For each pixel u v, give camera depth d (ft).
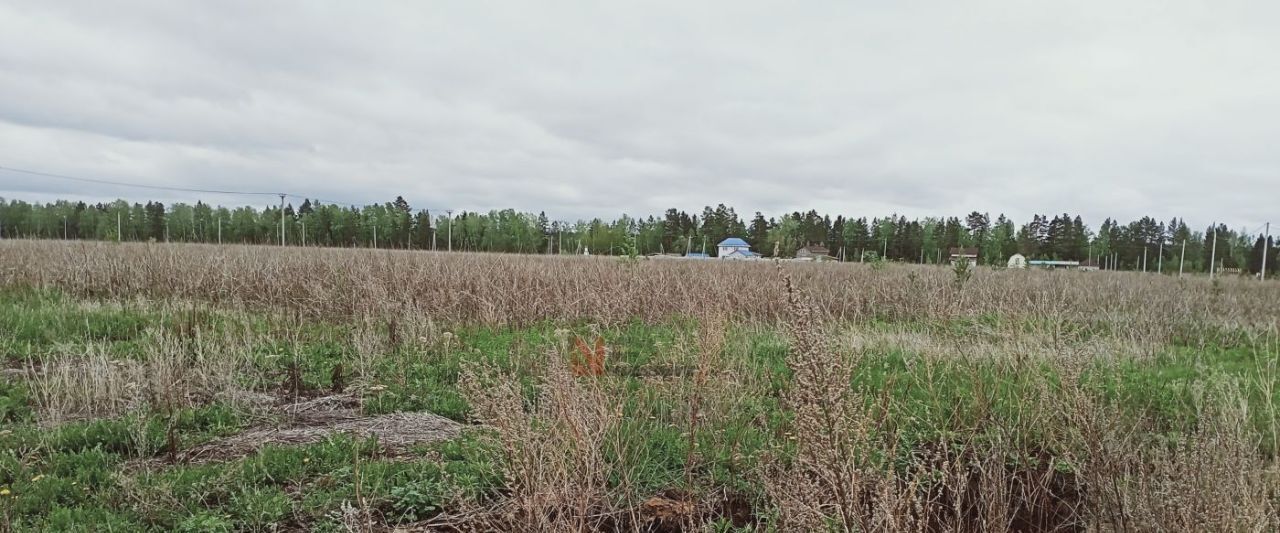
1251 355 25.11
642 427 14.38
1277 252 189.37
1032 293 40.81
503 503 11.37
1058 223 234.79
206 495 11.75
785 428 14.34
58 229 163.32
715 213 286.66
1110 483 10.18
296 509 11.40
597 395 11.85
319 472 13.05
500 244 190.08
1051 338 19.79
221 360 19.30
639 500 11.89
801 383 8.46
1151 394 17.38
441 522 11.22
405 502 11.64
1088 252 217.77
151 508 11.11
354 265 40.37
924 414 16.02
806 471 8.98
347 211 188.96
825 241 264.31
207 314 28.17
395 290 33.60
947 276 47.34
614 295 33.01
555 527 9.47
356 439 14.03
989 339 23.66
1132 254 221.05
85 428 14.30
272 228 172.35
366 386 18.99
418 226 197.98
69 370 17.62
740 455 12.88
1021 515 11.96
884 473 9.59
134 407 16.01
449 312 30.63
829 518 8.24
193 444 14.34
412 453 14.03
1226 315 34.91
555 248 209.87
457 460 13.64
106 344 22.85
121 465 12.87
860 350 21.52
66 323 25.58
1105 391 16.15
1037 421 14.39
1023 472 13.35
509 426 9.96
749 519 11.85
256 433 15.21
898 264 76.43
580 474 10.45
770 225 253.24
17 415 15.70
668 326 30.78
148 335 22.98
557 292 33.55
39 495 11.37
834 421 8.05
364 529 10.41
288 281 35.68
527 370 20.39
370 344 23.12
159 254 41.70
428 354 23.11
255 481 12.42
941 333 27.91
